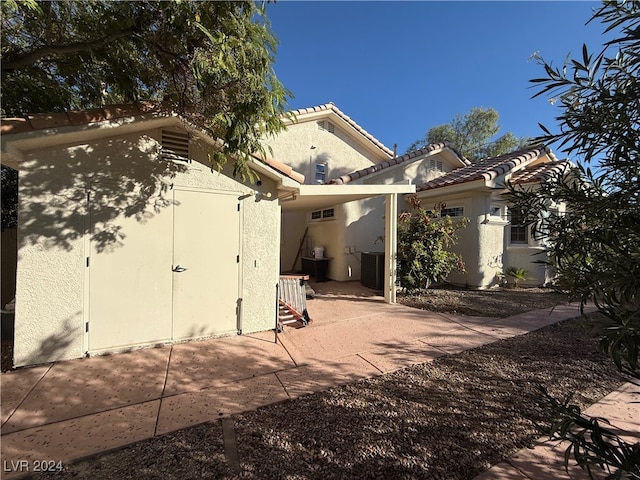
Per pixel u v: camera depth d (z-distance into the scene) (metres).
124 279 4.59
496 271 10.68
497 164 10.53
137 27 3.58
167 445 2.63
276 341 5.21
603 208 1.42
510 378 3.92
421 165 13.09
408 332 5.75
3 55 3.83
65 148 4.20
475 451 2.57
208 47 3.39
